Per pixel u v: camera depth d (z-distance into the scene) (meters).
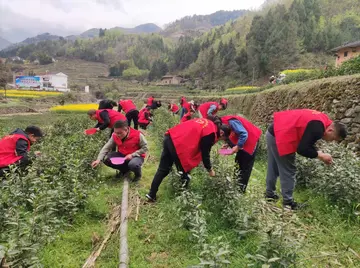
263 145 7.31
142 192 4.95
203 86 65.25
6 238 3.24
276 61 56.03
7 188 4.00
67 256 3.17
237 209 3.68
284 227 2.79
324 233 3.69
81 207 4.16
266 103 11.99
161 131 9.19
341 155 4.92
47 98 42.38
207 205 4.16
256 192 3.91
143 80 106.31
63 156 5.45
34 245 2.79
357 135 6.08
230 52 68.75
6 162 4.81
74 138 8.12
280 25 60.78
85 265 3.03
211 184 4.34
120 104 10.88
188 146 4.24
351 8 87.81
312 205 4.35
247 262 2.94
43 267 2.86
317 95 7.77
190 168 4.36
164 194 4.80
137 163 5.43
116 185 5.40
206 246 2.57
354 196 4.15
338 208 4.14
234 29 110.00
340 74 9.41
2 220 3.46
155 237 3.56
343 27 71.88
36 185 4.18
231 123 4.52
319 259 3.13
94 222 3.96
